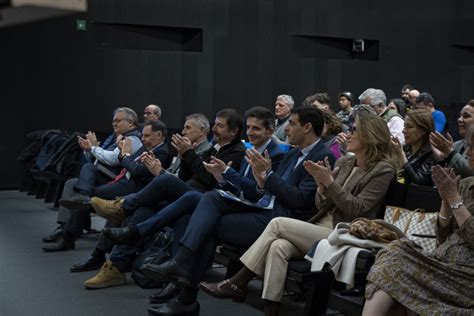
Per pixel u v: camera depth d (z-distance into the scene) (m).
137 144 5.21
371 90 7.06
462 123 4.24
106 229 3.66
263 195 3.60
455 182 2.47
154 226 3.67
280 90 10.57
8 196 8.33
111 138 5.43
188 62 9.98
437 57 11.59
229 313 3.47
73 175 6.81
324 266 2.83
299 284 3.00
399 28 11.31
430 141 3.50
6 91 8.98
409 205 3.02
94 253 4.51
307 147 3.51
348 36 10.96
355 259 2.72
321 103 6.22
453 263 2.48
